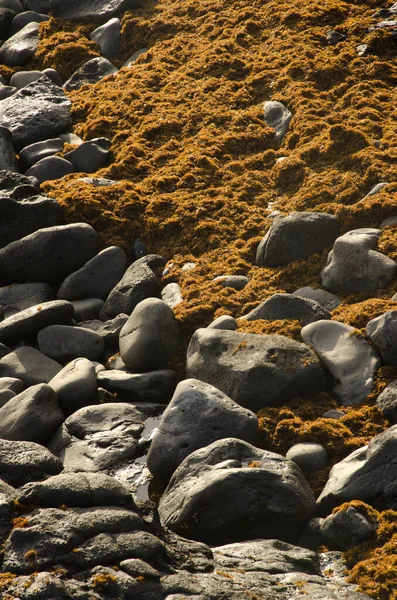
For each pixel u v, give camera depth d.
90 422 19.98
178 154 29.94
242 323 21.81
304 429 18.19
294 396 19.38
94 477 14.45
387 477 15.70
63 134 32.81
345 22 35.00
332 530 15.29
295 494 15.47
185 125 31.12
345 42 33.44
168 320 22.06
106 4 40.31
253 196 27.38
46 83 35.78
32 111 33.38
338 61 32.00
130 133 31.38
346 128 27.33
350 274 22.45
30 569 12.74
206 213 26.69
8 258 26.11
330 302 22.31
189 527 15.56
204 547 14.35
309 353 19.70
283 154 28.70
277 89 31.72
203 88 32.91
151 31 37.84
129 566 12.86
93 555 12.99
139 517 13.86
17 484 14.98
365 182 25.58
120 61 37.97
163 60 35.72
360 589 13.80
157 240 26.67
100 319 24.67
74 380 20.92
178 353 22.16
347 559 14.79
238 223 26.28
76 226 26.17
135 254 26.78
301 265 23.69
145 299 23.22
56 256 25.88
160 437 18.05
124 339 22.05
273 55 33.47
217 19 37.00
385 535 14.83
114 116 32.59
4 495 14.03
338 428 18.22
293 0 36.69
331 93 30.66
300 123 29.16
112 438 19.52
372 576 14.03
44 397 20.12
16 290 25.88
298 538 15.70
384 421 18.41
